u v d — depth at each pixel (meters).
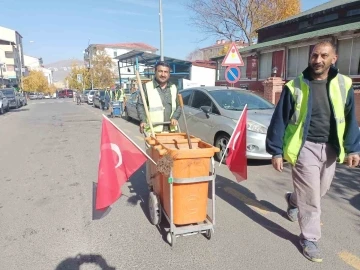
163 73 3.66
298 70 15.43
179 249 2.88
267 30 22.05
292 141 2.69
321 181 2.80
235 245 2.93
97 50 48.69
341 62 12.84
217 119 5.98
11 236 3.16
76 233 3.21
